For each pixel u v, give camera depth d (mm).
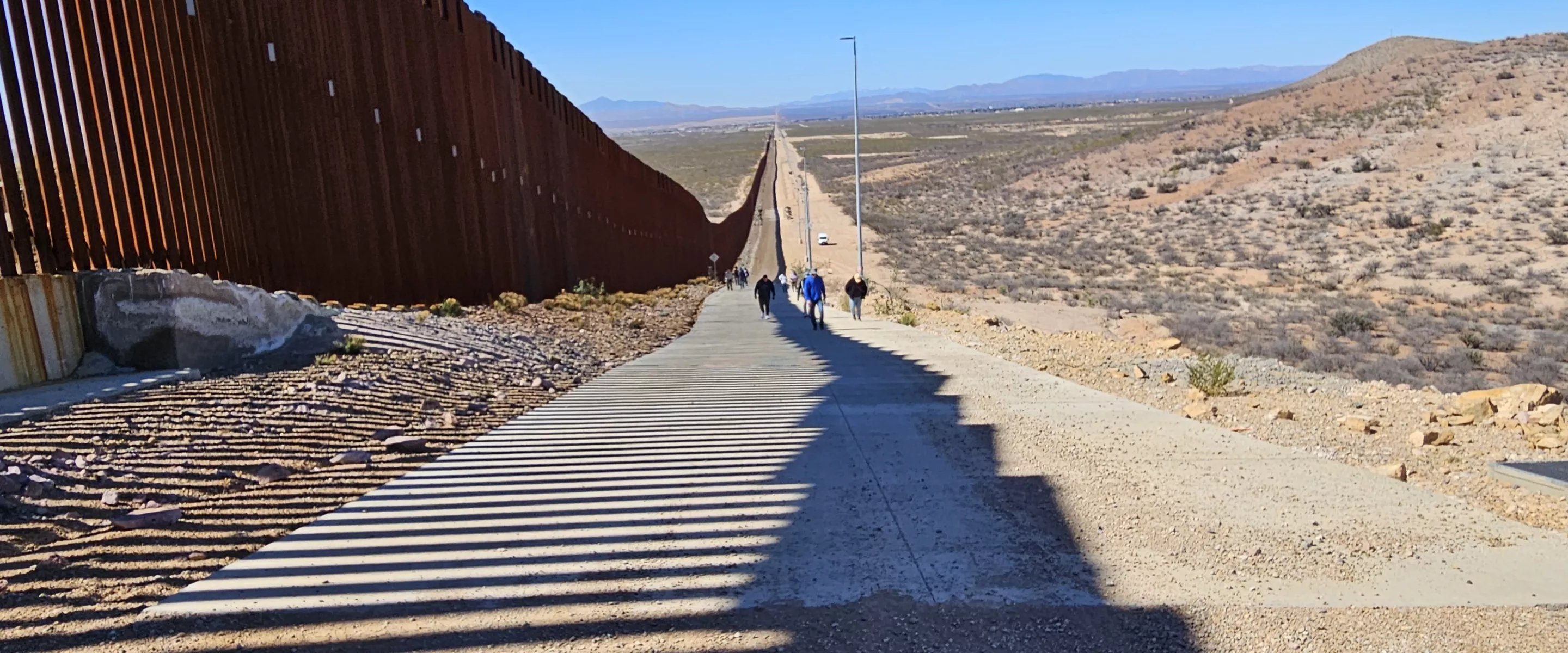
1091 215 67938
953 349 16547
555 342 15961
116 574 4469
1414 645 3971
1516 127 60094
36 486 5215
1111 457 7211
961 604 4395
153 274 8461
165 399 7473
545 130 27281
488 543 5113
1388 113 73000
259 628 3992
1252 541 5188
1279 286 39719
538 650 3857
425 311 14930
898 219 79875
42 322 7875
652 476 6602
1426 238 44781
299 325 10672
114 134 9320
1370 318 29703
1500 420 8406
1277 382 12633
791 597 4445
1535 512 5676
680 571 4734
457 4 20484
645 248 44906
